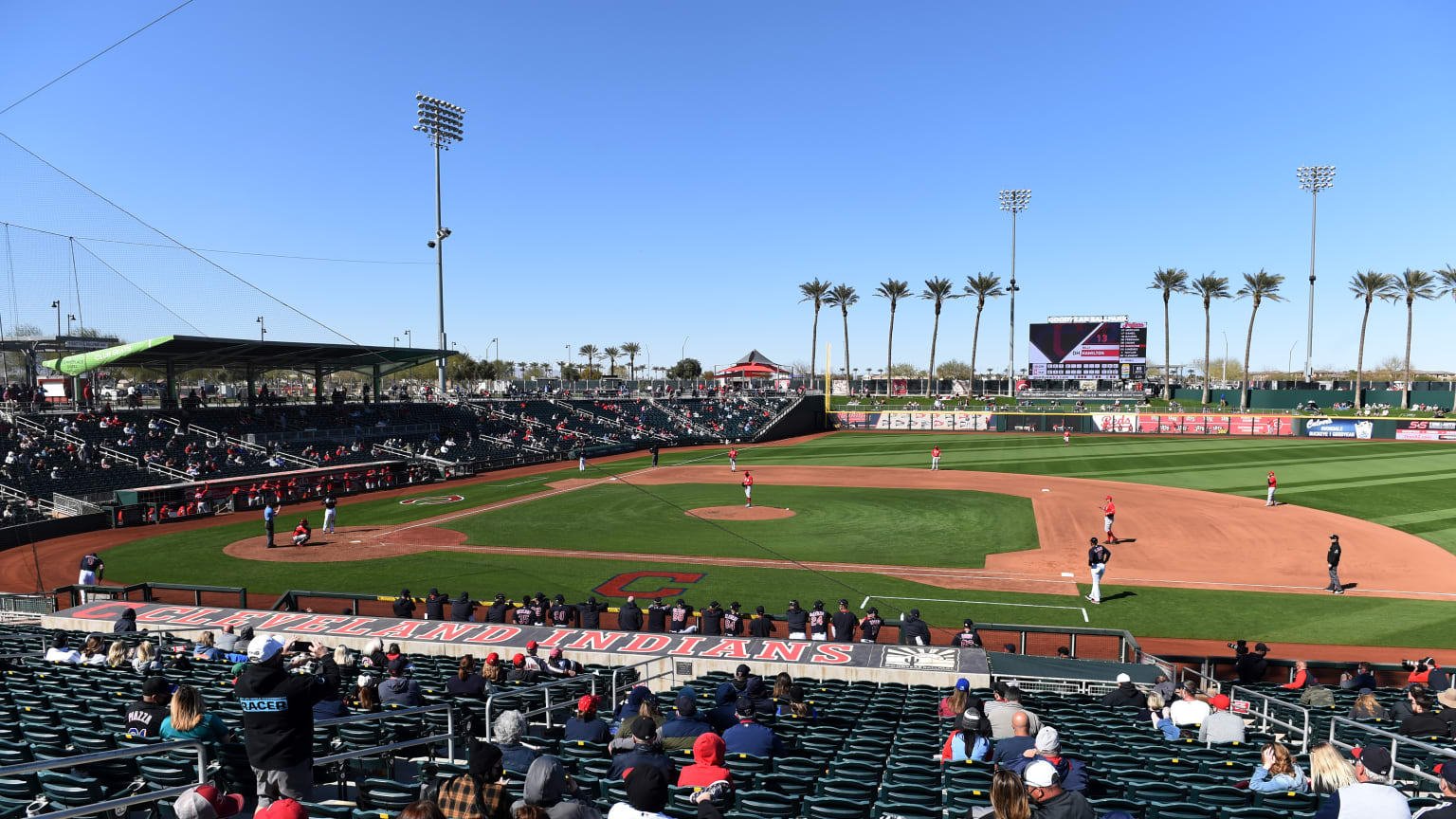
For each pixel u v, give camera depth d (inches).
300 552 1268.5
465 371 5354.3
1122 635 709.9
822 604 811.4
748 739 377.1
